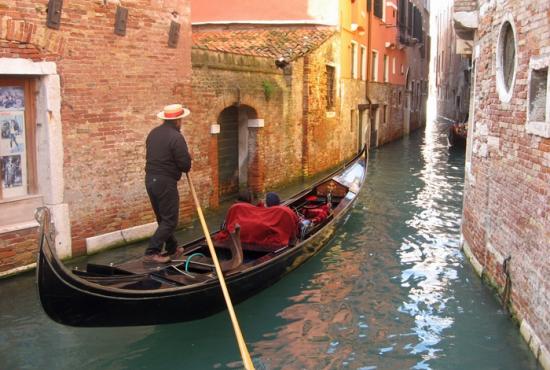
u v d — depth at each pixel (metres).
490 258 6.40
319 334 5.62
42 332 5.46
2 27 6.23
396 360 5.09
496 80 6.16
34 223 6.78
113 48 7.52
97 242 7.52
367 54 20.02
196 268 5.82
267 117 11.78
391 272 7.31
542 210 4.67
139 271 5.41
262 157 11.71
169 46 8.38
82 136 7.24
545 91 4.90
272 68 12.07
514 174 5.47
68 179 7.11
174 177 5.62
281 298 6.48
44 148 6.88
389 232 9.32
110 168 7.65
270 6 15.84
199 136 9.38
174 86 8.56
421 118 33.78
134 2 7.73
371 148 21.92
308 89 13.59
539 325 4.75
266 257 6.41
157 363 5.04
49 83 6.77
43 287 4.28
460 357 5.07
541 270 4.70
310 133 13.92
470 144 7.78
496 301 6.14
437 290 6.65
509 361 4.94
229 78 10.32
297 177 13.62
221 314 5.92
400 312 6.09
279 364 5.05
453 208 11.25
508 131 5.69
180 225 8.90
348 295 6.58
